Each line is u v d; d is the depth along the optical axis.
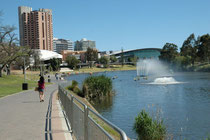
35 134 8.02
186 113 19.08
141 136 11.03
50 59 169.88
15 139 7.46
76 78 84.12
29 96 23.62
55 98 21.20
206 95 30.55
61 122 10.08
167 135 11.63
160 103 25.09
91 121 5.10
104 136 3.92
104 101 27.44
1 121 10.56
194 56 133.62
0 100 20.42
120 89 41.62
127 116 18.75
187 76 78.50
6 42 56.81
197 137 12.58
